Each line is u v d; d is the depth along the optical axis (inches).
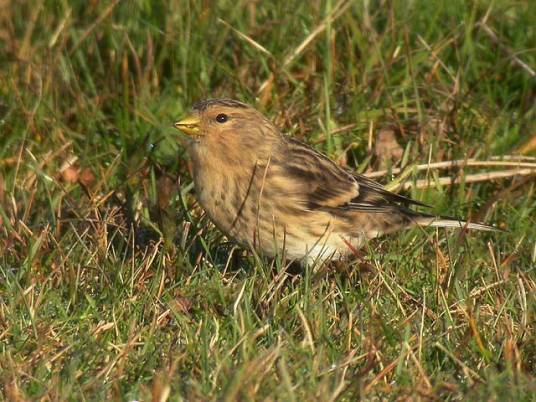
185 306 371.6
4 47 501.7
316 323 353.4
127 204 437.4
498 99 502.0
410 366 336.5
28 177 452.1
